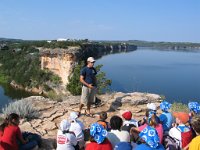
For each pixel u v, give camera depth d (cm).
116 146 620
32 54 10888
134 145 647
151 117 697
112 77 9319
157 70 12675
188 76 10938
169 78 10112
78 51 8662
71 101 1315
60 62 8462
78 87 4550
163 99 1402
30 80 9362
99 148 589
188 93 7288
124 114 762
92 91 1094
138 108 1251
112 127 663
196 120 519
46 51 9075
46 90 8700
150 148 516
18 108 1098
